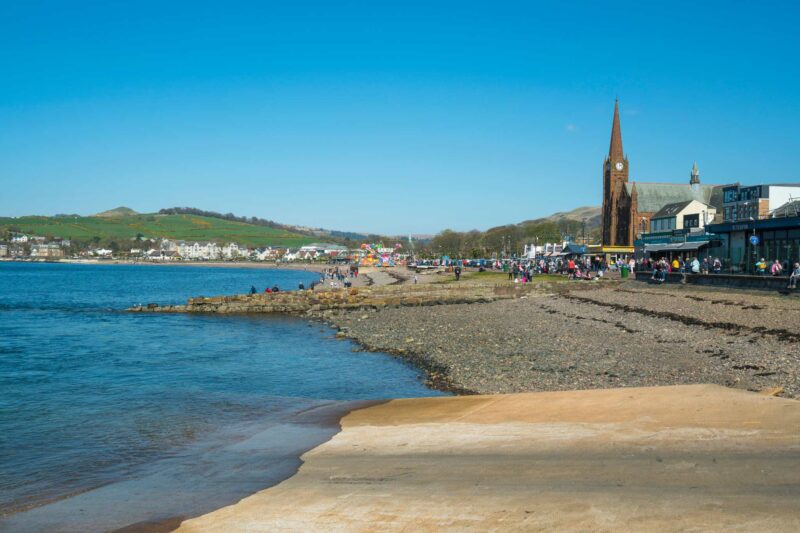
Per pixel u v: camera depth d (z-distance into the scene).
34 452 14.30
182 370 28.03
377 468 10.84
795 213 56.44
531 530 7.32
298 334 43.53
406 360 30.45
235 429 16.09
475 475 9.69
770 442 9.43
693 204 100.44
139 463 13.20
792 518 6.84
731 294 45.09
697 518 7.11
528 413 13.24
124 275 188.50
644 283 62.19
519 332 36.97
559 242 186.12
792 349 25.20
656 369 23.33
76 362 30.42
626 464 9.27
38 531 9.43
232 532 8.54
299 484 10.52
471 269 128.88
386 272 152.00
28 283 133.12
